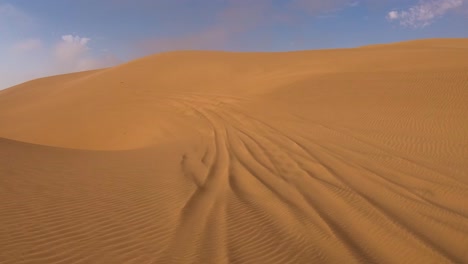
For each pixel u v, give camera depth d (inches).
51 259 212.5
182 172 456.1
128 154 596.4
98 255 223.3
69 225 265.3
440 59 1061.1
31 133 1298.0
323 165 477.4
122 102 1417.3
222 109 1036.5
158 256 228.7
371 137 600.4
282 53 1831.9
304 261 235.3
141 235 259.1
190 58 1905.8
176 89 1465.3
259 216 308.7
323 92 959.6
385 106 767.1
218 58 1831.9
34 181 372.2
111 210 304.7
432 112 684.7
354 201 347.9
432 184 388.2
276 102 964.6
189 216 302.4
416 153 501.4
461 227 288.2
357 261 238.1
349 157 506.6
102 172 439.8
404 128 626.5
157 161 525.0
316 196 363.6
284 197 360.8
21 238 235.9
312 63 1417.3
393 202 343.6
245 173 452.4
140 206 320.5
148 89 1544.0
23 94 2218.3
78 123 1294.3
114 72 1951.3
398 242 264.8
